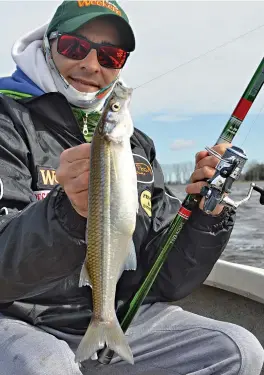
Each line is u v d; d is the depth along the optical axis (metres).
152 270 0.63
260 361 0.65
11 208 0.61
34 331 0.59
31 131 0.68
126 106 0.47
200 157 0.63
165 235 0.67
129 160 0.47
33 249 0.50
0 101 0.69
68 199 0.49
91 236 0.47
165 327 0.70
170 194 0.84
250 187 0.63
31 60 0.77
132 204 0.47
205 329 0.68
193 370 0.65
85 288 0.65
